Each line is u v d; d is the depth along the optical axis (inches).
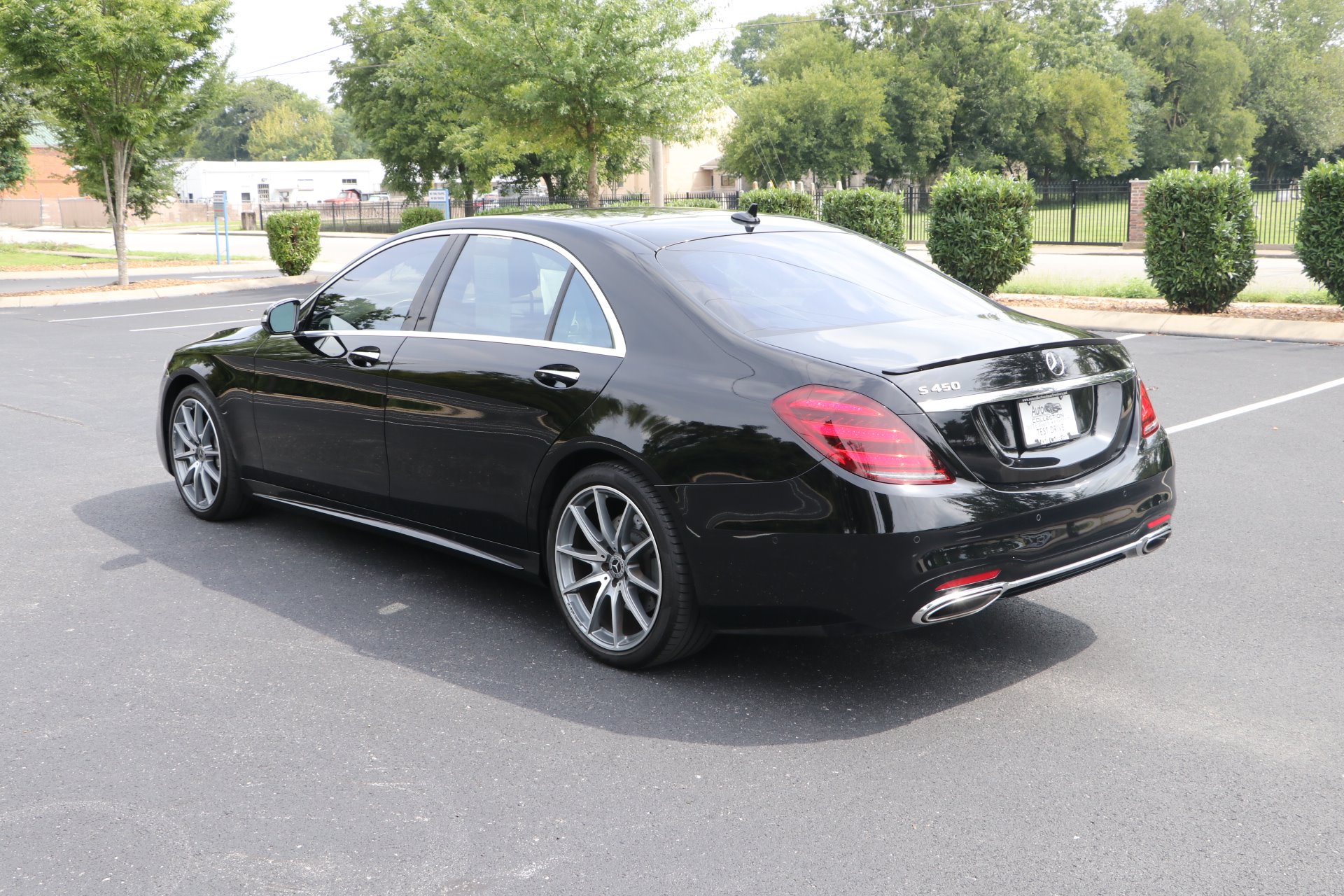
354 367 184.9
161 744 132.7
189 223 2970.0
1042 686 146.3
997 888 101.9
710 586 139.9
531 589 187.9
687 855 108.3
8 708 142.9
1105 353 149.9
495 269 172.4
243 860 108.2
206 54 858.8
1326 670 149.3
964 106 2701.8
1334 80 3095.5
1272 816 113.3
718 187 2741.1
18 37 779.4
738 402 136.6
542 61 797.2
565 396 153.2
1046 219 1502.2
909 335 143.7
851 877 104.0
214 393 217.8
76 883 104.5
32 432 317.4
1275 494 233.6
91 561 203.3
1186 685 145.6
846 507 128.0
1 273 1026.1
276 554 207.2
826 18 2834.6
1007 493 132.7
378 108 1851.6
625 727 136.3
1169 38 2997.0
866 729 134.8
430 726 137.1
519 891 102.7
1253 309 529.7
